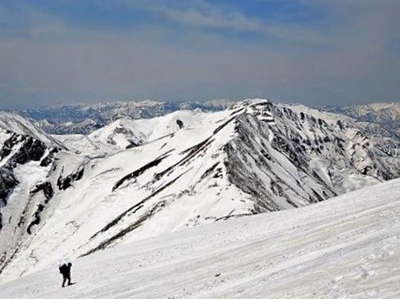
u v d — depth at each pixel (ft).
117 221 578.25
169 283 99.76
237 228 167.63
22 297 138.51
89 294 114.32
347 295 43.93
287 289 55.52
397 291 40.32
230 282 79.30
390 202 112.98
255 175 601.21
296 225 132.57
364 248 61.36
